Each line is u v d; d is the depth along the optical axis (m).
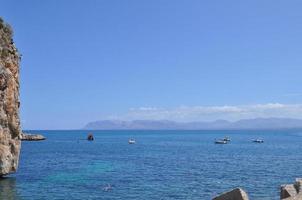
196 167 74.00
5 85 47.31
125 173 62.69
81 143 187.50
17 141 50.75
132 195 41.34
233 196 25.78
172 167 73.94
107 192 43.06
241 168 72.06
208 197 40.50
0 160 47.94
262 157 102.06
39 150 129.38
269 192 43.94
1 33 47.97
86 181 51.78
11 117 49.00
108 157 100.38
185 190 44.97
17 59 50.62
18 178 53.03
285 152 124.12
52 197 39.44
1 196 39.19
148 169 69.69
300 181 29.73
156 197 40.31
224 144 183.88
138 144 183.00
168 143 194.50
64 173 61.62
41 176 56.59
